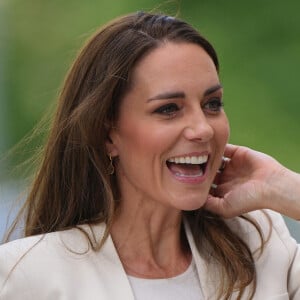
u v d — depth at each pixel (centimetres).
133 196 872
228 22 3091
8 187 1045
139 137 833
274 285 898
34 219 905
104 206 877
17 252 841
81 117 854
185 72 824
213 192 962
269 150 2980
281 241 940
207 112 842
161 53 827
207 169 846
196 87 825
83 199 884
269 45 3069
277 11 3062
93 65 855
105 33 853
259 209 931
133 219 874
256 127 3009
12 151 992
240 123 3019
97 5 3316
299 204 909
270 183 925
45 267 835
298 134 2989
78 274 841
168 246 888
